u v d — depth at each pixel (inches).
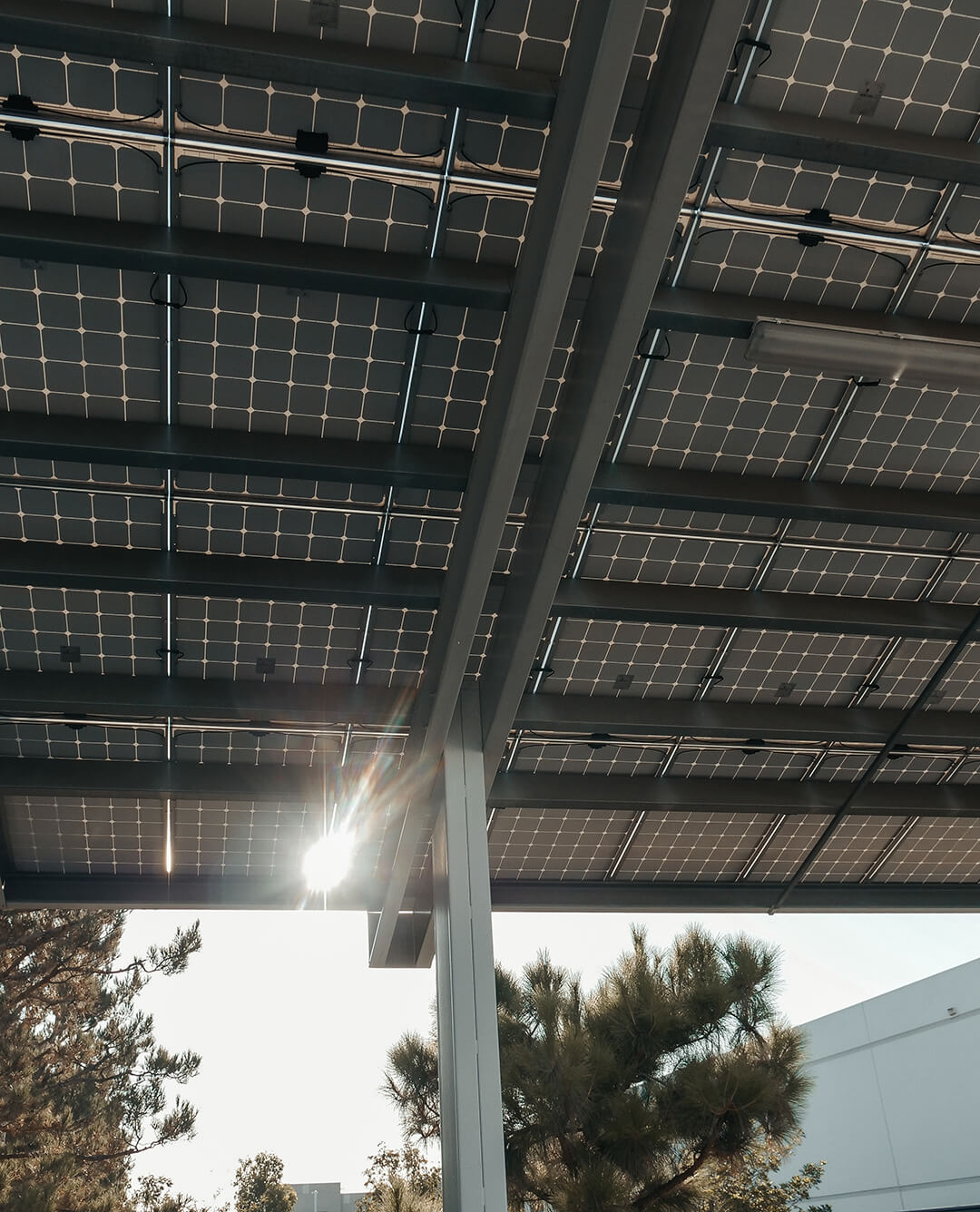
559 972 593.0
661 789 601.9
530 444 445.4
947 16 351.9
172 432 414.9
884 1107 1301.7
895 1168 1268.5
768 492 462.3
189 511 447.2
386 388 419.8
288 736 552.1
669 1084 508.4
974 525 482.9
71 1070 1064.8
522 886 660.1
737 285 407.8
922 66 358.6
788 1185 794.2
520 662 460.8
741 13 291.9
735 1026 530.3
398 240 379.2
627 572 500.4
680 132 314.3
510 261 388.2
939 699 588.7
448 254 383.2
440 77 325.1
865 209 395.5
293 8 322.0
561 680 543.5
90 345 396.2
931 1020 1259.8
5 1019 977.5
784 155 361.7
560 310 344.8
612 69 292.7
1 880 605.6
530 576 442.0
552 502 418.9
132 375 405.1
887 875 713.0
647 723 549.3
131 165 353.4
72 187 355.6
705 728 556.4
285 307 394.3
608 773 601.0
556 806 591.2
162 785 550.9
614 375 372.8
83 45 309.1
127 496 441.4
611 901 668.7
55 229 354.6
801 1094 509.0
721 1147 500.4
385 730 544.7
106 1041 1091.3
